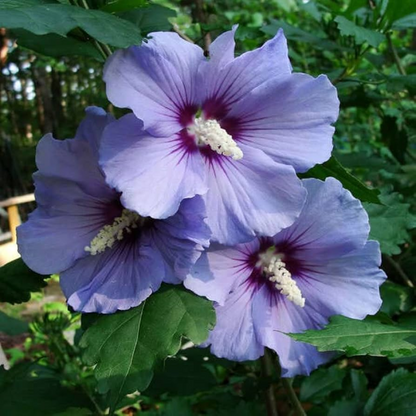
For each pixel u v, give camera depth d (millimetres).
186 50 238
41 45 325
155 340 234
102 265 265
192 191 233
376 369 477
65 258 266
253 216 243
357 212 270
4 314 442
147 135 234
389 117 541
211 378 406
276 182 245
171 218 240
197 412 541
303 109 251
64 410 340
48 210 268
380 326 256
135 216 259
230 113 259
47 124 2441
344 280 282
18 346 952
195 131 251
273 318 284
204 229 232
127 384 224
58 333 429
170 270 244
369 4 489
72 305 247
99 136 249
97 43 279
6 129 3170
